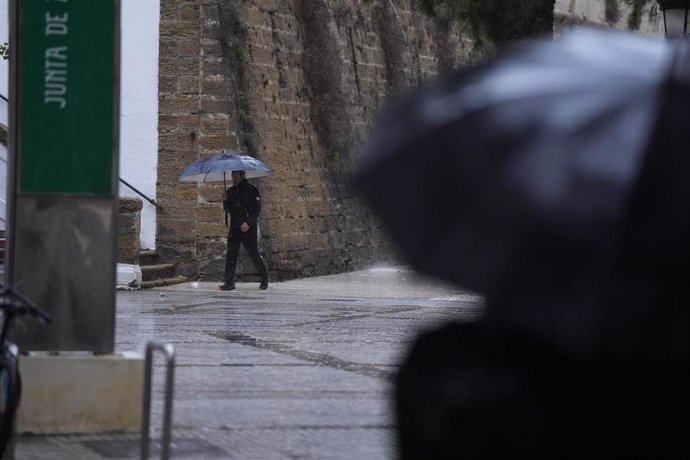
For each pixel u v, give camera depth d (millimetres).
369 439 18625
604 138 7031
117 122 18359
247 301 44469
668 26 29453
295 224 58219
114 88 18344
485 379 7320
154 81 54156
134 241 50062
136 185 54156
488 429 7270
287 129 58594
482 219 7047
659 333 6816
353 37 65125
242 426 19484
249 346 30297
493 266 6957
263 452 17469
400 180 7418
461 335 7648
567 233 6789
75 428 18203
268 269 54969
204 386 23562
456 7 43531
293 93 59594
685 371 7152
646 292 6766
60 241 18328
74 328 18438
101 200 18375
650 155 6953
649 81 7320
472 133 7254
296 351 29453
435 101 7664
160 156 54031
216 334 32906
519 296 6898
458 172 7211
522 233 6898
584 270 6762
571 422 7250
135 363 18359
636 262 6770
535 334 7012
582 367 7254
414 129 7512
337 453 17500
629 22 50156
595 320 6715
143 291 48469
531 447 7227
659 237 6777
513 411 7227
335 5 63531
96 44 18328
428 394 7488
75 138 18312
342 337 32750
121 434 18297
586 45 7906
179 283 52469
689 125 7066
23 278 18266
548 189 6891
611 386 7258
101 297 18469
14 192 18203
